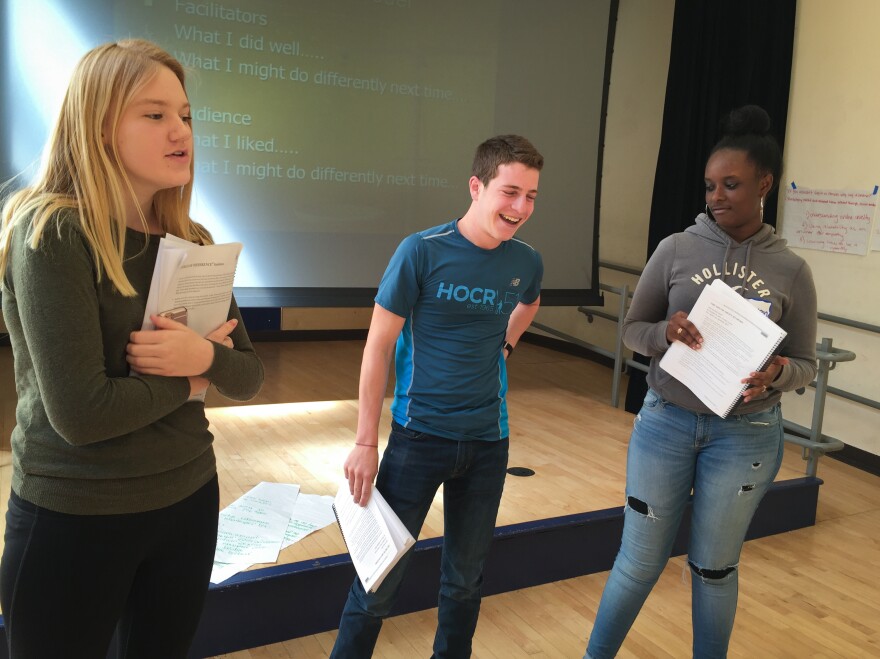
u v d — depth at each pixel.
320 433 3.67
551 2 4.46
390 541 1.47
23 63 3.41
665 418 1.84
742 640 2.38
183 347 1.12
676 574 2.83
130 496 1.10
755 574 2.84
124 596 1.15
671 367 1.77
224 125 3.87
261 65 3.89
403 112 4.23
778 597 2.67
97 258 1.04
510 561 2.62
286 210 4.07
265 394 4.45
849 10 3.95
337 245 4.21
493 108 4.43
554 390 4.89
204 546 1.25
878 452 3.93
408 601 2.43
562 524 2.68
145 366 1.10
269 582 2.19
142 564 1.22
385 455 1.77
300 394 4.47
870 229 3.90
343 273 4.25
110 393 1.04
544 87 4.54
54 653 1.09
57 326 1.00
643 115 5.42
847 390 4.07
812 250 4.23
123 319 1.10
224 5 3.77
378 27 4.10
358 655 1.74
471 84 4.36
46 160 1.08
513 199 1.57
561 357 6.04
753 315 1.64
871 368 3.95
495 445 1.77
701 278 1.82
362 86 4.12
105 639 1.14
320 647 2.21
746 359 1.64
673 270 1.87
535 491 3.03
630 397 4.39
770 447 1.78
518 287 1.73
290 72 3.96
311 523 2.59
